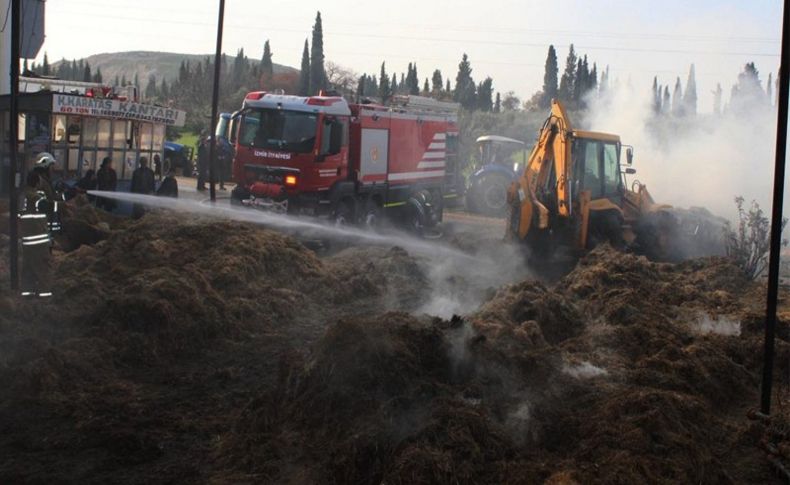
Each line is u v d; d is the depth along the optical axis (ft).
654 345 25.81
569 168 47.32
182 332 27.43
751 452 19.02
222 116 101.09
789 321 29.91
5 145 54.29
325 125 52.16
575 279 37.01
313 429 19.39
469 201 89.66
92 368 24.54
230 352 27.50
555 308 29.71
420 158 66.03
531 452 17.81
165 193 59.93
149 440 19.45
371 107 57.41
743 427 20.21
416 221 64.80
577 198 47.70
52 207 31.96
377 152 58.70
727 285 38.17
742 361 25.88
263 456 18.40
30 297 30.14
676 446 17.47
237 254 36.52
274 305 32.60
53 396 22.17
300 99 52.44
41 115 54.44
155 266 34.91
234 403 22.52
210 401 22.58
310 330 30.91
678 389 22.07
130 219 48.73
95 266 35.09
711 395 22.54
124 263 35.42
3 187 54.24
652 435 17.89
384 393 19.58
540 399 20.43
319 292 36.22
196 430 20.35
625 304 30.04
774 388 24.22
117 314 27.66
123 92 68.80
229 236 38.93
